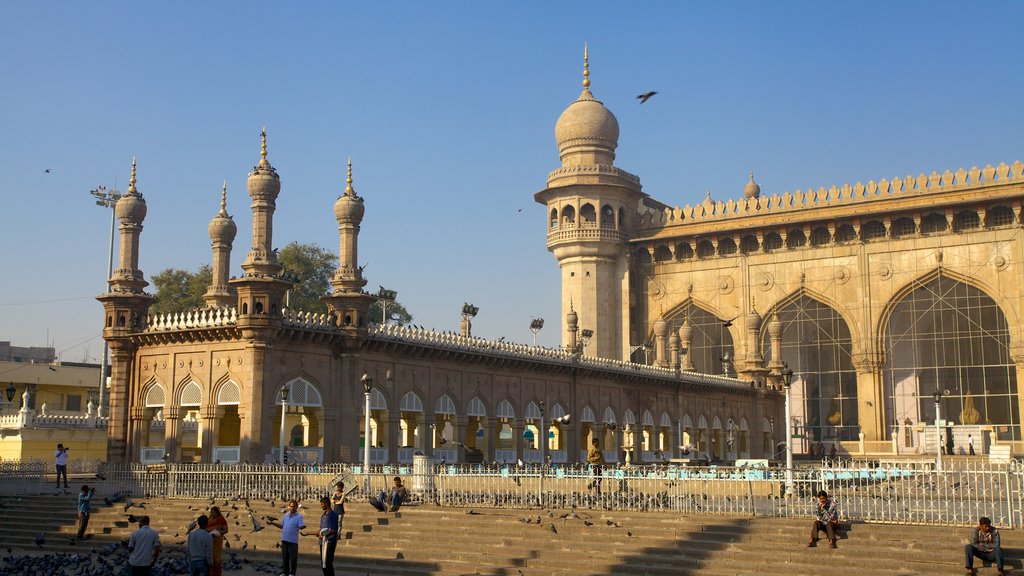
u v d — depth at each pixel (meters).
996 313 45.28
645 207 54.09
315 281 57.50
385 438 27.42
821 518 15.21
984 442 43.91
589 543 16.11
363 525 17.91
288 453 24.47
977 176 45.47
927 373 47.03
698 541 15.77
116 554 17.16
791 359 50.09
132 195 27.17
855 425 47.97
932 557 14.16
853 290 48.00
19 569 15.50
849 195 48.12
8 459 31.55
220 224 28.80
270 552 17.16
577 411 35.12
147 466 24.61
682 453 37.25
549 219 52.09
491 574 15.30
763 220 49.81
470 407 30.45
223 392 24.53
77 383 48.16
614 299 51.47
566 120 52.06
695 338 51.72
